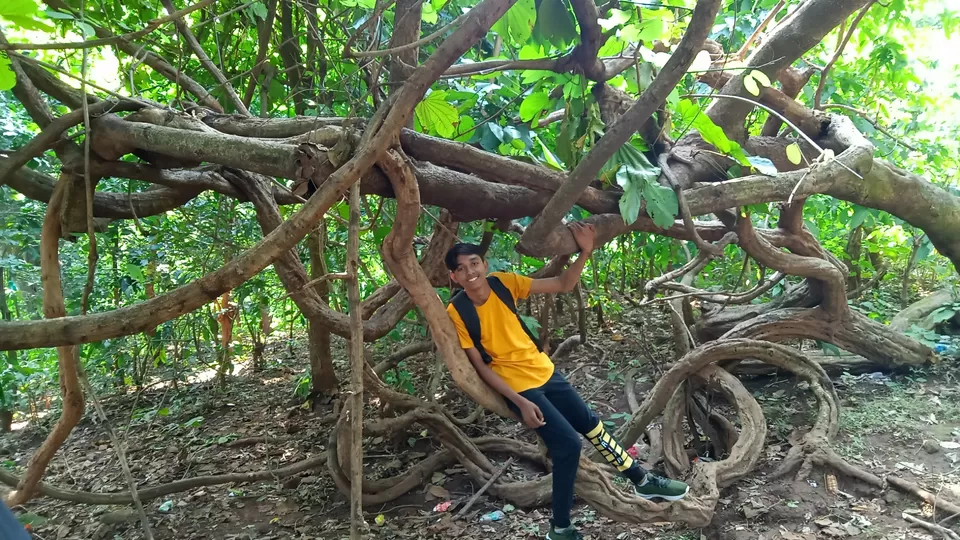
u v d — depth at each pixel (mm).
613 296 7953
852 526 3498
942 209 5004
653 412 4520
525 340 3115
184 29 3809
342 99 4648
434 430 4531
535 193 3207
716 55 4605
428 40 2223
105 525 4355
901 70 6121
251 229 6219
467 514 4074
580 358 6840
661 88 2352
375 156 2062
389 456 4973
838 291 5074
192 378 8086
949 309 5980
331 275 2129
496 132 3713
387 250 2578
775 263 4750
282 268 3711
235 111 4387
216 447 5676
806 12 4246
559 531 3166
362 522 2107
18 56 2346
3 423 6812
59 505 4879
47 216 3152
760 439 4078
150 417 6613
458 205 3096
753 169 4039
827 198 6688
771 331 5273
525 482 4137
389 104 2289
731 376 4516
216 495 4715
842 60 6281
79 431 6691
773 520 3629
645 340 6984
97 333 2094
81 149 3217
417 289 2713
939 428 4355
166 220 5930
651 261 6938
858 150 4359
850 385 5227
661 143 3902
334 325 3836
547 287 3271
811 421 4684
